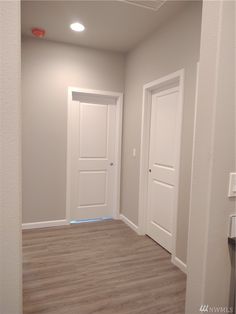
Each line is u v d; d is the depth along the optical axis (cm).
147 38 296
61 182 337
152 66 284
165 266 236
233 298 117
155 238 294
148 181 312
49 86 319
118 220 373
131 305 177
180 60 234
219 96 105
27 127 313
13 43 73
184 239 227
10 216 77
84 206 363
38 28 279
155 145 296
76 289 194
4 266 78
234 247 115
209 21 106
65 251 262
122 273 221
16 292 80
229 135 109
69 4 229
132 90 338
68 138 334
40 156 323
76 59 330
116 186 373
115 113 371
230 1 103
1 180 76
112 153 376
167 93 272
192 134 217
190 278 119
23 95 307
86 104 352
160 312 171
